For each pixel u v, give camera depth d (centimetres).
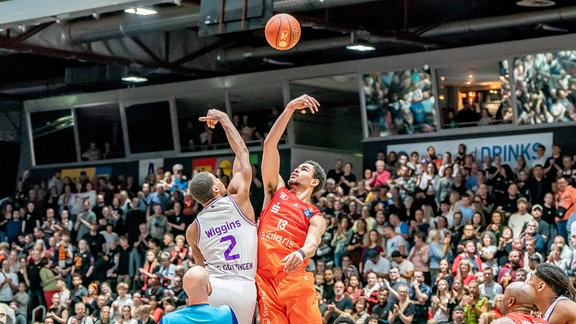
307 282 873
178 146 3250
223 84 3127
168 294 2273
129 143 3347
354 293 2078
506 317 773
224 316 785
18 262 2753
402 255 2223
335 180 2688
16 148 3656
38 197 3284
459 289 1925
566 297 834
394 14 2800
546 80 2511
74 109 3459
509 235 2028
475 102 2648
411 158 2550
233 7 1911
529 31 2714
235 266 860
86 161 3450
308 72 2959
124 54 2864
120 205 2939
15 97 3631
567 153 2497
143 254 2684
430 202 2416
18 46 2584
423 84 2725
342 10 2675
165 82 3350
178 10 2430
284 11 2209
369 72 2822
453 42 2792
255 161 3066
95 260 2762
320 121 2992
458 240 2159
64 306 2509
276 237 873
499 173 2378
